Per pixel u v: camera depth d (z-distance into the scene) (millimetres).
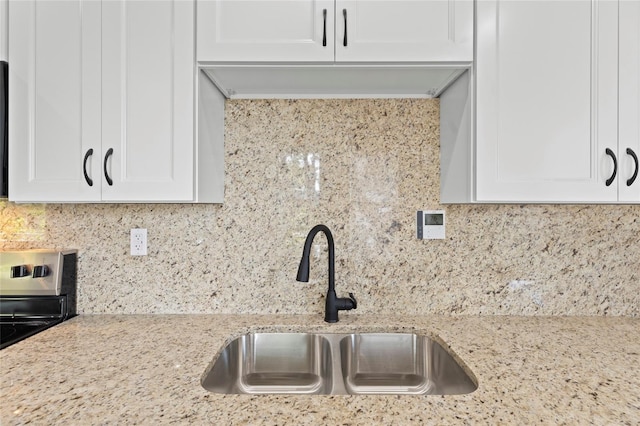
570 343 1085
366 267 1396
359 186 1405
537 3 1100
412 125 1404
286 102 1404
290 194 1405
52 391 766
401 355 1256
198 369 890
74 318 1334
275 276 1397
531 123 1098
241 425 648
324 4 1103
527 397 751
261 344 1258
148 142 1110
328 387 1241
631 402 733
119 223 1391
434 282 1391
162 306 1390
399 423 657
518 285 1385
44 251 1296
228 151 1397
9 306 1281
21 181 1129
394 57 1101
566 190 1092
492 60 1099
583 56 1099
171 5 1110
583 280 1380
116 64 1111
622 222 1380
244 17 1104
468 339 1121
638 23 1103
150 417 670
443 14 1104
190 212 1394
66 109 1122
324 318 1326
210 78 1229
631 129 1098
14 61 1129
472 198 1117
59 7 1124
